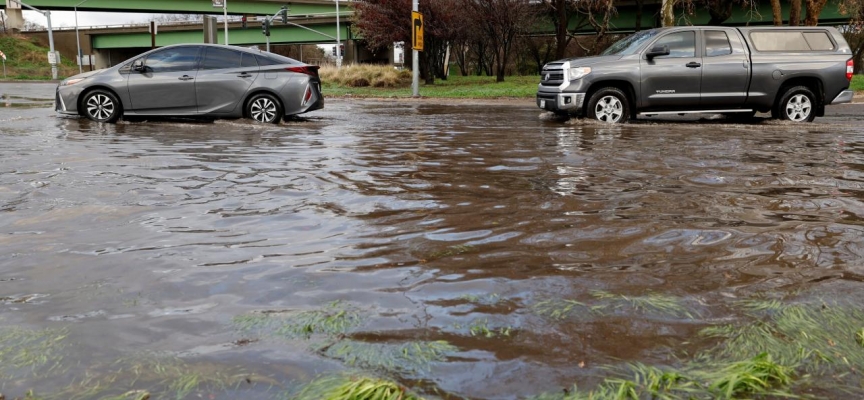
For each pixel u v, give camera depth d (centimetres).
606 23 3353
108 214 402
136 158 652
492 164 634
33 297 260
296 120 1254
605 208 428
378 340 216
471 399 177
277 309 246
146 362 202
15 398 180
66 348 212
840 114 1524
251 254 319
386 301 253
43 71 6956
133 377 192
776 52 1201
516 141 855
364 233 360
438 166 619
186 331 225
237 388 185
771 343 212
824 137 923
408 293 262
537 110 1655
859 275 284
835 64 1200
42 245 333
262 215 403
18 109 1435
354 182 524
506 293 261
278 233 360
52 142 792
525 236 353
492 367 197
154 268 296
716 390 179
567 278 280
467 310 243
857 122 1239
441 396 179
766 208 429
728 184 523
